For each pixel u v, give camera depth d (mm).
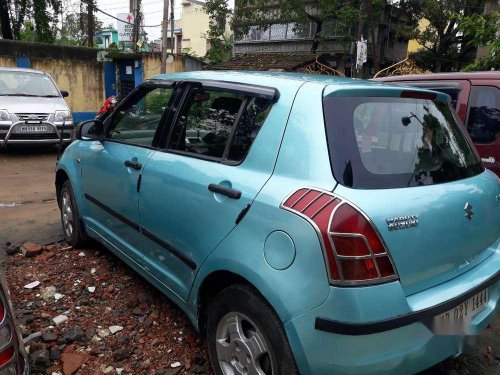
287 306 1973
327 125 2119
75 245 4359
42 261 4121
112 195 3449
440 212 2145
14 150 10414
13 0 20344
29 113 9328
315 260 1896
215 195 2414
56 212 5801
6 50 15945
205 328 2652
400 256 1968
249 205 2205
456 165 2498
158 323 3164
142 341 2963
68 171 4203
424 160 2326
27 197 6602
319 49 21766
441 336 2104
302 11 19562
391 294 1915
